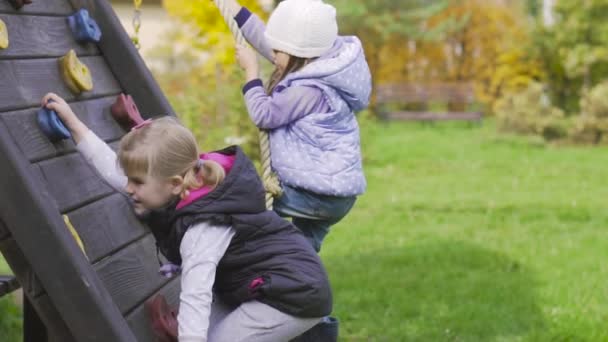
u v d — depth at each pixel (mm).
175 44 25188
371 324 6629
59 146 3709
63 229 3186
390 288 7504
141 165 3354
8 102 3498
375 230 9977
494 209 11180
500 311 6871
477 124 22203
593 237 9617
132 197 3461
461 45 23531
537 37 21672
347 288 7527
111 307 3250
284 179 4465
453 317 6750
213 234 3416
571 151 17031
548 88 21609
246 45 4625
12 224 3143
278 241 3590
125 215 4012
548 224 10328
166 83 19469
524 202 11617
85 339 3207
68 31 4277
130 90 4594
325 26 4520
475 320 6668
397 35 23578
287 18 4516
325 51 4555
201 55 23688
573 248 9062
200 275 3346
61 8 4297
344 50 4594
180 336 3299
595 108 18078
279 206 4539
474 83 23312
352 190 4488
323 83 4488
